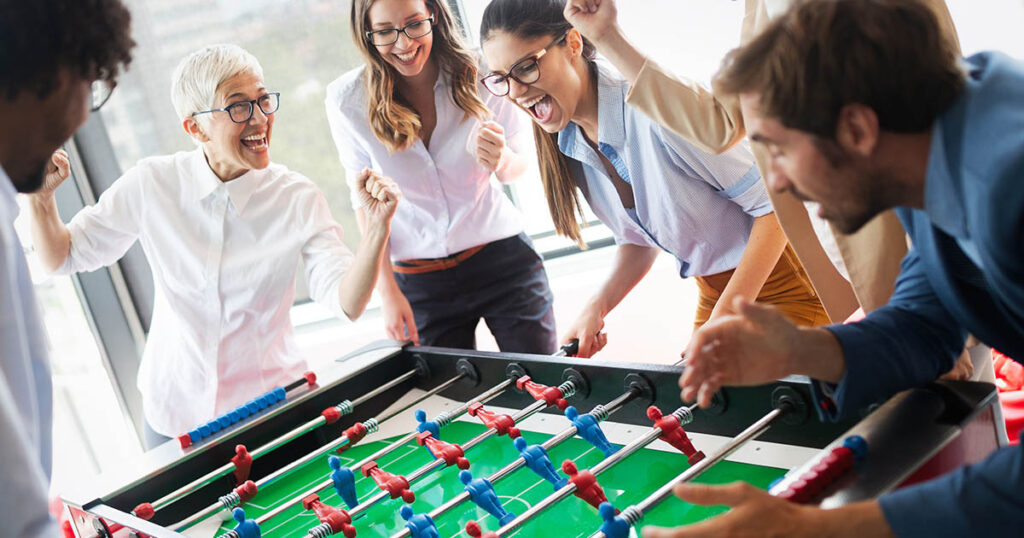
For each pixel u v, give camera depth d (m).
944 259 1.03
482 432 1.68
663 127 1.72
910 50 0.85
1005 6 2.54
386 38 2.10
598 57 1.92
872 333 1.11
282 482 1.69
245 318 2.19
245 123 2.01
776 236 1.84
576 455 1.52
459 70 2.26
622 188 2.04
